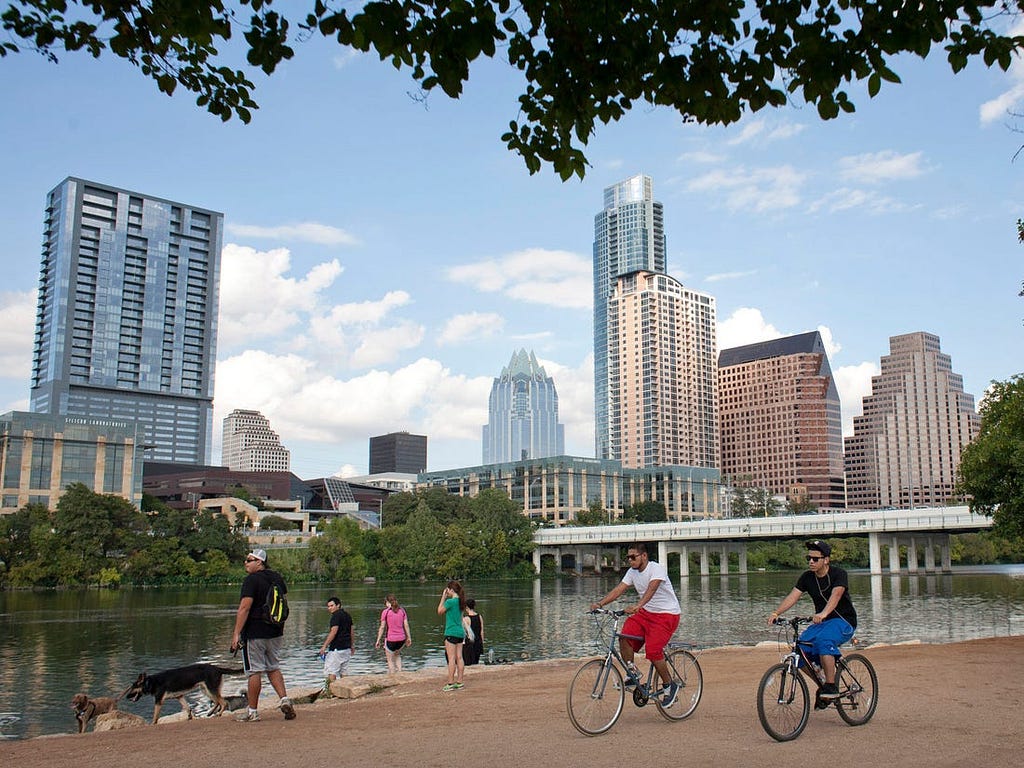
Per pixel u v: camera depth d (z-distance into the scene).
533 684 21.09
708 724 13.12
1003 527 40.22
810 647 12.46
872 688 13.27
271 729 13.95
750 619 62.47
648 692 13.10
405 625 26.62
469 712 15.62
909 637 47.19
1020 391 40.06
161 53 11.03
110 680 37.97
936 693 16.50
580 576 164.75
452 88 9.51
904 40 9.59
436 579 138.00
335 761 11.04
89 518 108.44
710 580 135.38
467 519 157.38
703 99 10.38
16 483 135.62
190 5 9.36
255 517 169.25
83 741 13.38
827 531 120.38
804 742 11.62
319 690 22.78
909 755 10.74
